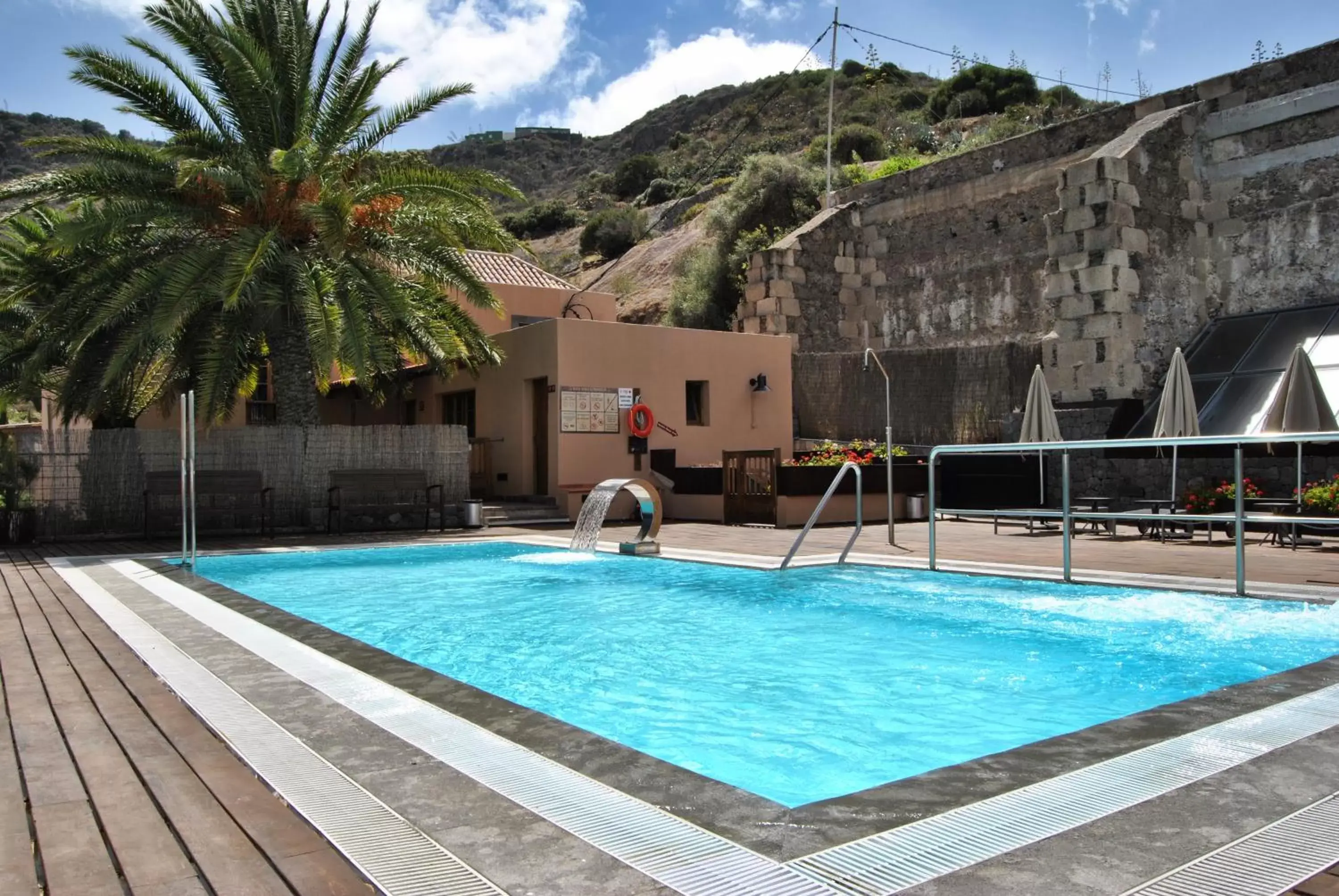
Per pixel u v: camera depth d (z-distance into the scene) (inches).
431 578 389.1
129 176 529.7
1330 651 221.9
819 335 1007.0
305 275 539.2
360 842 94.3
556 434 677.3
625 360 708.0
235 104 554.3
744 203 1277.1
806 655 231.8
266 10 573.3
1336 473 569.9
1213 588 298.5
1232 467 623.8
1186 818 99.0
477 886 84.0
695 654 234.8
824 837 95.4
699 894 82.2
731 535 555.2
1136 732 134.8
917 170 997.2
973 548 468.8
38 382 659.4
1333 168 718.5
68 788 114.1
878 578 358.9
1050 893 81.4
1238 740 129.6
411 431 639.8
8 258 628.4
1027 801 105.5
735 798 108.3
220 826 100.3
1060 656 226.4
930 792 109.4
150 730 141.3
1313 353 677.3
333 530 604.7
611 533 577.6
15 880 86.1
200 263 519.2
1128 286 722.8
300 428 605.0
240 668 185.6
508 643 250.4
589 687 200.7
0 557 450.9
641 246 2048.5
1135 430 703.7
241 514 592.1
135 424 798.5
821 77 3260.3
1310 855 88.8
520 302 921.5
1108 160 716.7
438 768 119.4
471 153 4790.8
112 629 238.2
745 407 777.6
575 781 114.2
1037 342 771.4
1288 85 743.7
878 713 176.9
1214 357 738.2
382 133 593.0
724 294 1245.1
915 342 995.3
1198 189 783.7
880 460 692.7
